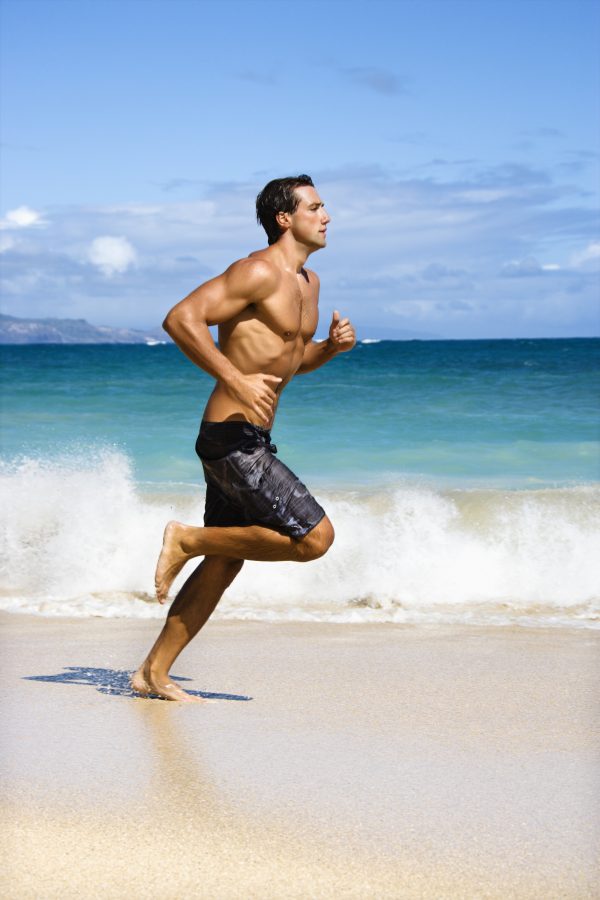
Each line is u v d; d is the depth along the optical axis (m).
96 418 17.09
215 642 4.94
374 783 2.81
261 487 3.50
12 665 4.38
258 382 3.41
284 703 3.72
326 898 2.12
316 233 3.63
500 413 17.80
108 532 7.30
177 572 3.67
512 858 2.32
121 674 4.21
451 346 89.00
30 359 50.31
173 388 23.88
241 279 3.44
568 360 43.09
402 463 12.32
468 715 3.56
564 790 2.76
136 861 2.29
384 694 3.87
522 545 7.14
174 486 9.73
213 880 2.20
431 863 2.29
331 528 3.60
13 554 6.99
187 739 3.22
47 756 3.04
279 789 2.75
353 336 3.89
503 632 5.24
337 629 5.31
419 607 6.11
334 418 17.16
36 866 2.26
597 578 6.62
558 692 3.90
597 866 2.28
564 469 11.80
